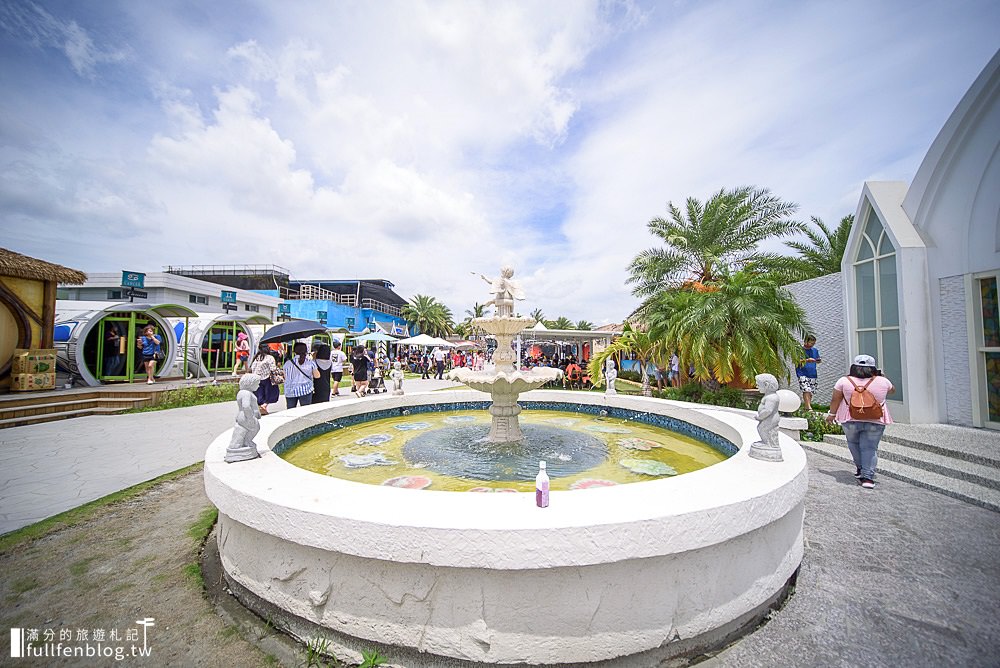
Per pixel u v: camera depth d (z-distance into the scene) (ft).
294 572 8.45
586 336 74.59
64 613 9.32
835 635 8.57
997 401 23.48
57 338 43.60
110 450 23.48
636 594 7.68
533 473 15.69
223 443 12.99
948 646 8.20
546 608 7.42
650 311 45.44
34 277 37.55
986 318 24.00
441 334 202.69
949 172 25.26
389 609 7.72
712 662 7.92
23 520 14.15
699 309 35.22
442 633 7.54
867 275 30.14
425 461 17.19
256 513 8.55
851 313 31.14
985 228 23.59
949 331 25.35
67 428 29.30
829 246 63.36
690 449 19.21
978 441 20.71
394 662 7.74
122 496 16.44
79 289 72.13
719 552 8.36
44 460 21.47
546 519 7.41
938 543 12.34
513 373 19.16
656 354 45.21
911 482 17.61
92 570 11.09
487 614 7.41
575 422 25.84
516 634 7.42
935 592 9.96
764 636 8.61
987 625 8.77
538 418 27.22
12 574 10.86
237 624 9.05
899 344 26.96
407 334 178.29
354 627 7.95
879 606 9.47
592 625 7.53
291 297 135.85
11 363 36.11
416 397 27.68
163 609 9.50
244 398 11.32
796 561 10.36
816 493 16.55
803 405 33.81
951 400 25.25
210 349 59.31
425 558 7.27
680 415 22.36
